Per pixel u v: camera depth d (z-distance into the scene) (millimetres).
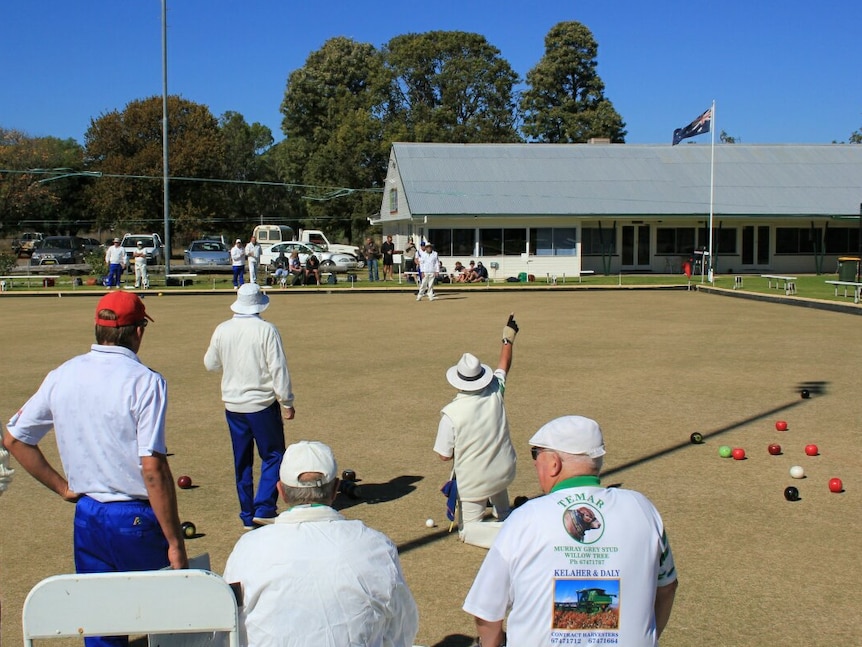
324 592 2871
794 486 7281
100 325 3803
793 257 42906
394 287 31688
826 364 13766
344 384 12188
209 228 64875
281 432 6445
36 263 42688
